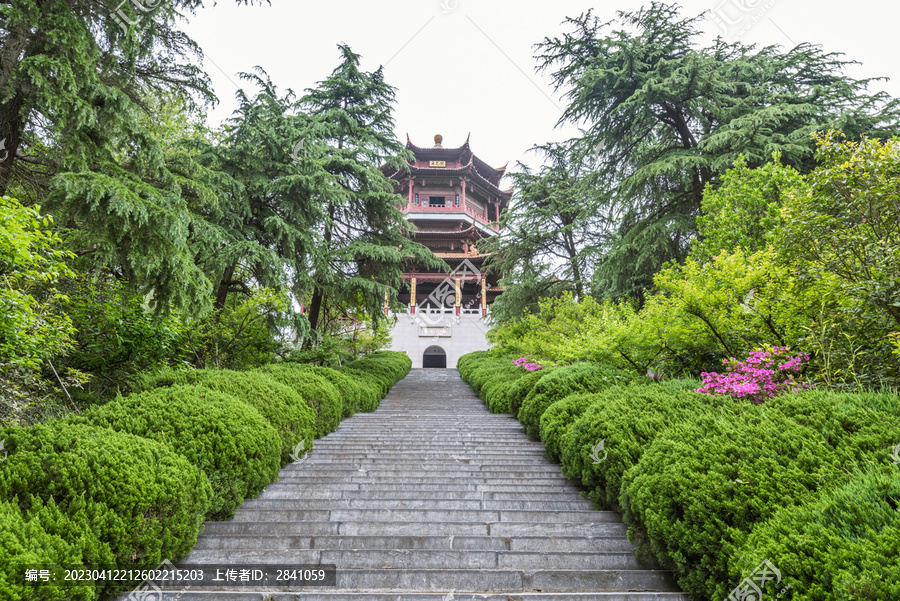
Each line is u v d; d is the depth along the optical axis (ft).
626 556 12.76
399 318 106.93
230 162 34.53
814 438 11.28
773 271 18.45
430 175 126.11
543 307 49.60
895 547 7.23
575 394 21.97
